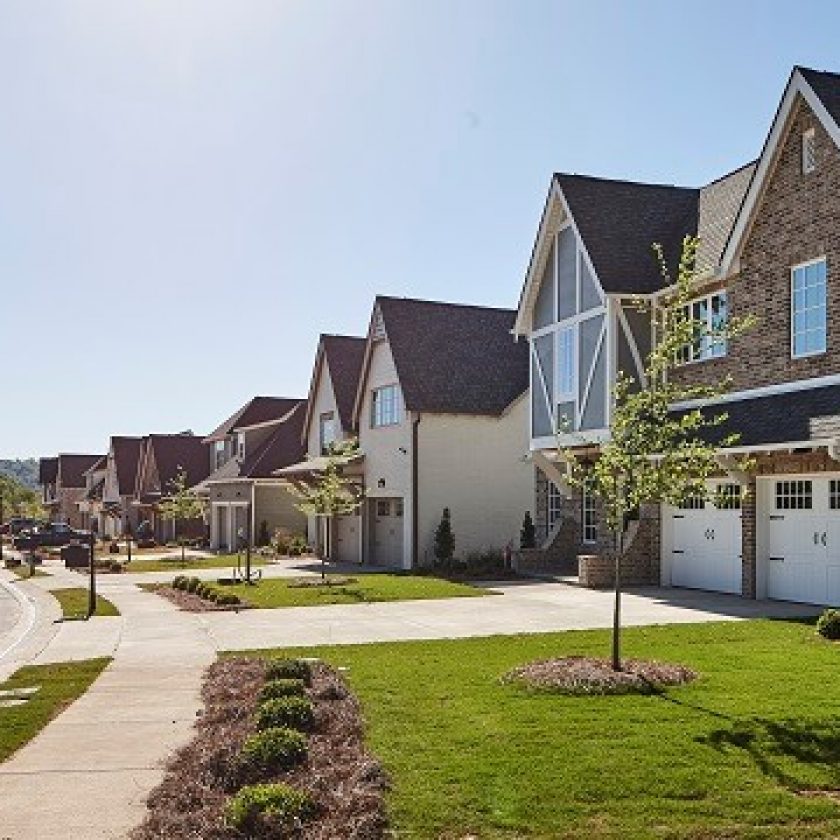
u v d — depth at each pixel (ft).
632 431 35.86
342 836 19.40
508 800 21.31
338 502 89.20
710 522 66.54
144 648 45.93
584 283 72.90
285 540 125.80
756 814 20.29
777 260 58.23
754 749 24.73
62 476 275.18
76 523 266.36
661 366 36.88
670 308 37.91
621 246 71.97
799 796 21.45
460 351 106.32
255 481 130.62
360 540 108.99
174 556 127.03
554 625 49.90
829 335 53.72
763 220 59.62
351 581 79.30
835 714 28.14
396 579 81.41
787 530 59.21
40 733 29.17
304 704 28.37
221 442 165.78
